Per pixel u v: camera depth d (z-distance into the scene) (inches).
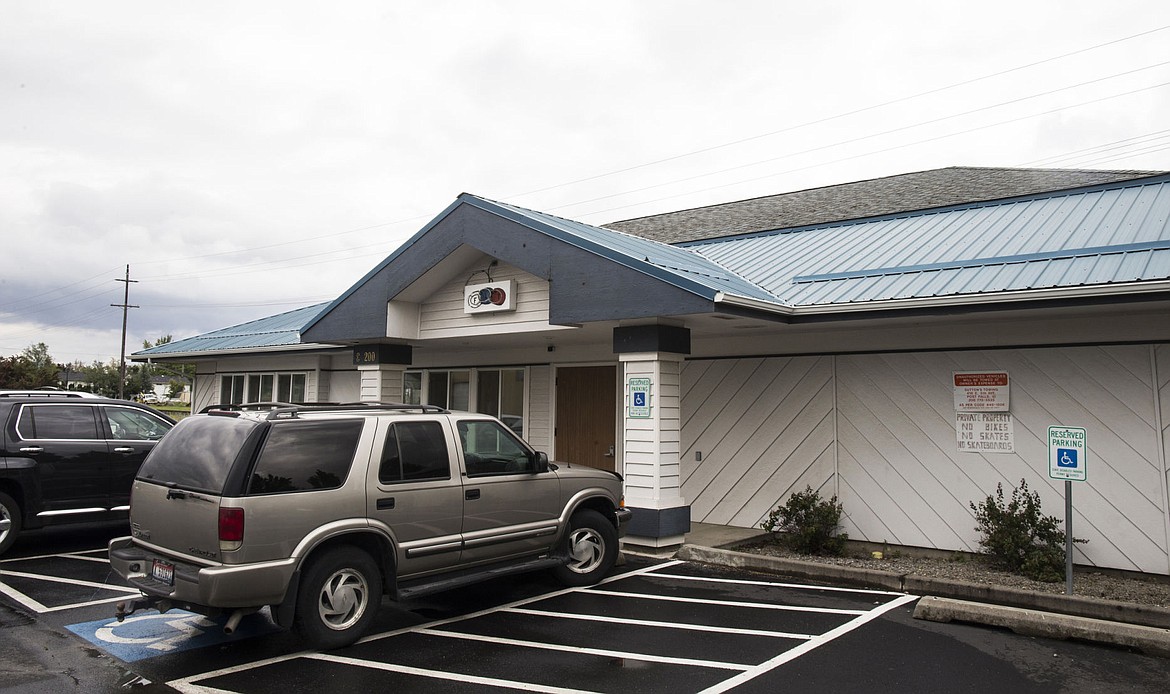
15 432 373.4
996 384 371.6
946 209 532.7
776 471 435.8
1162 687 208.8
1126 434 339.6
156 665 225.3
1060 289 308.2
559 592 313.1
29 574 336.5
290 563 227.3
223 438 238.1
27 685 207.8
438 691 206.4
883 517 398.6
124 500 402.9
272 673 219.5
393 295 478.9
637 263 368.2
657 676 217.3
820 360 427.2
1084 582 319.0
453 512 273.1
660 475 382.9
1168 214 394.6
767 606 290.5
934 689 207.3
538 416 561.0
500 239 423.5
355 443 252.5
